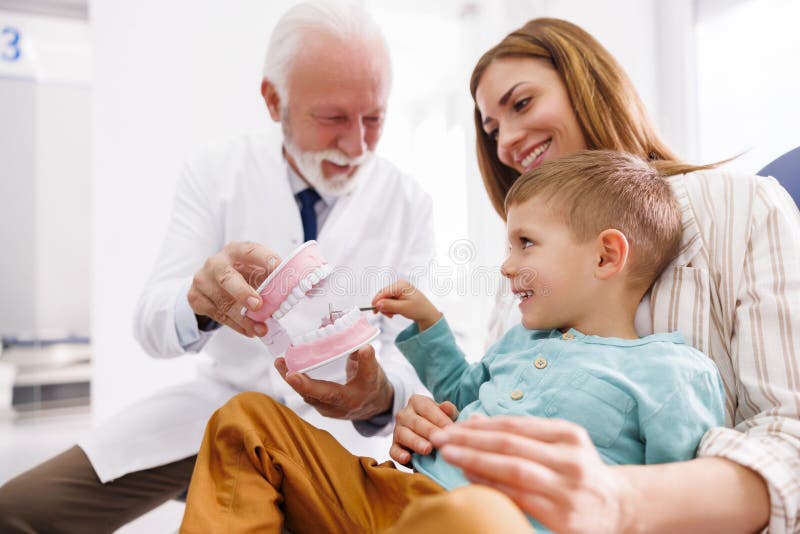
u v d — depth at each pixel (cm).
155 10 170
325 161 121
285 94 118
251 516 58
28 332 228
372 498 65
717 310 70
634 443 62
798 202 75
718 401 62
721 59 155
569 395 64
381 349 124
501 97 99
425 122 184
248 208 122
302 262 71
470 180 176
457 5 186
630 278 72
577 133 97
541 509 41
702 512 46
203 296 81
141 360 167
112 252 166
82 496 95
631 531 43
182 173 126
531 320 74
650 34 169
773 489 48
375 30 120
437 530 36
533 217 74
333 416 87
